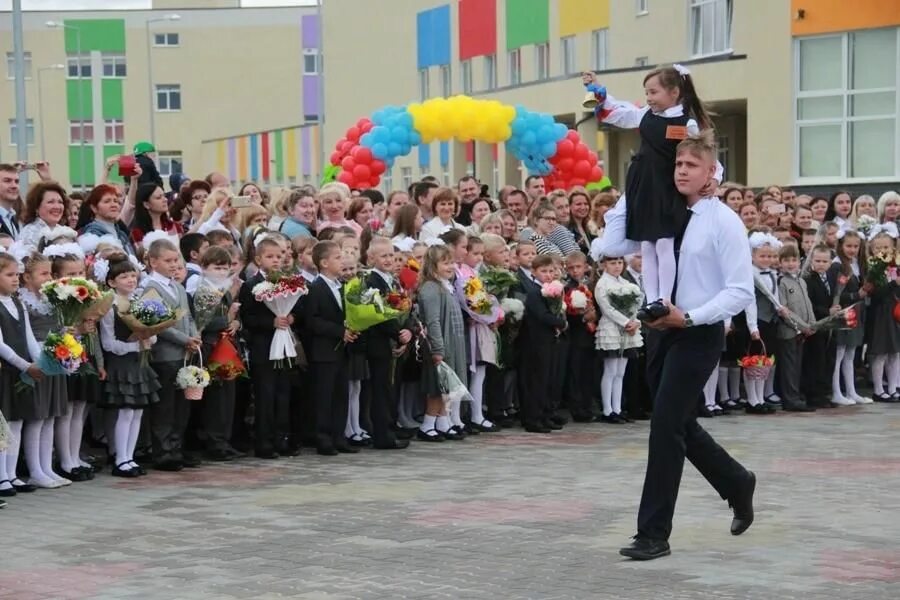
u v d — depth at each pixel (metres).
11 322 11.42
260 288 13.09
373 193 18.95
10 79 70.00
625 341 15.66
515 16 43.31
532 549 8.91
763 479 11.56
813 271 17.33
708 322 8.43
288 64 71.00
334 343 13.48
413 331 14.10
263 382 13.28
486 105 22.42
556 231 16.75
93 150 70.19
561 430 15.20
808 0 28.97
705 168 8.50
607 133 36.50
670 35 34.78
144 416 13.06
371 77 53.47
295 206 15.38
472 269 14.98
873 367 17.94
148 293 12.38
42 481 11.67
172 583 8.21
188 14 70.56
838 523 9.66
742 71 30.75
